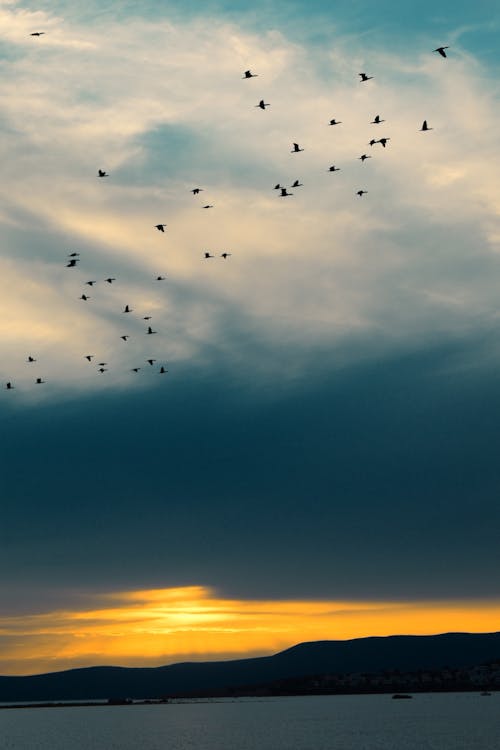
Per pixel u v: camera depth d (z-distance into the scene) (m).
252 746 196.38
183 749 193.38
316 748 187.25
